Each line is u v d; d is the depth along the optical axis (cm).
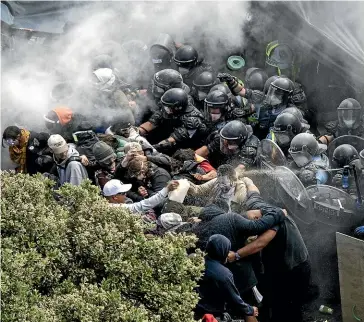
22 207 1861
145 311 1788
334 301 2380
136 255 1892
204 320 2052
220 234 2141
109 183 2325
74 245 1895
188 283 1902
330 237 2366
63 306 1756
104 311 1769
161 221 2214
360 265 2159
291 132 2584
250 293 2298
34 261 1789
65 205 1997
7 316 1669
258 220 2217
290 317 2355
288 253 2275
